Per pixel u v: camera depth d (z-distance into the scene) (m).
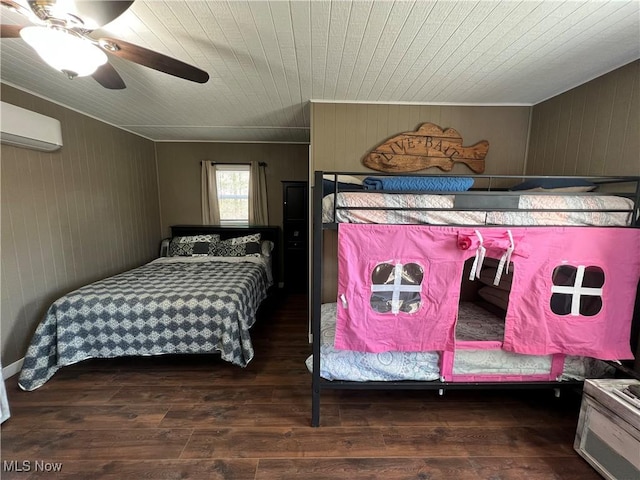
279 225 4.70
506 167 2.70
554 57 1.79
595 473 1.52
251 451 1.64
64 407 1.97
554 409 2.00
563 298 1.68
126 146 3.76
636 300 1.81
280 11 1.36
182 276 3.07
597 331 1.70
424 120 2.64
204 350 2.37
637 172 1.80
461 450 1.66
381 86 2.26
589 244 1.63
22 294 2.42
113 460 1.58
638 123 1.79
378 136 2.64
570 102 2.25
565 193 1.64
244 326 2.38
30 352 2.16
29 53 1.80
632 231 1.63
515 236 1.61
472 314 2.38
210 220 4.55
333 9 1.34
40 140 2.39
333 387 1.81
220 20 1.43
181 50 1.72
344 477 1.50
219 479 1.48
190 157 4.50
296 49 1.71
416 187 1.75
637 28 1.48
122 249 3.69
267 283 3.89
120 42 1.22
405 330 1.71
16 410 1.94
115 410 1.95
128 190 3.81
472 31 1.52
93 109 2.89
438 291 1.66
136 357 2.63
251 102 2.65
